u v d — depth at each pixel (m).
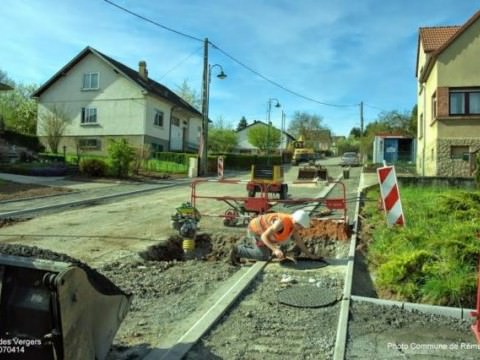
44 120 37.94
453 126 22.59
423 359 4.40
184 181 26.44
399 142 44.59
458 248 7.08
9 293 3.46
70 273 3.34
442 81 22.78
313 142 95.81
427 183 17.95
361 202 14.88
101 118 38.72
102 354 3.79
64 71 39.12
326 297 6.17
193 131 50.09
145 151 30.06
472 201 11.17
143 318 5.50
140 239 9.98
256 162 45.66
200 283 7.00
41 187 19.41
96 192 19.00
